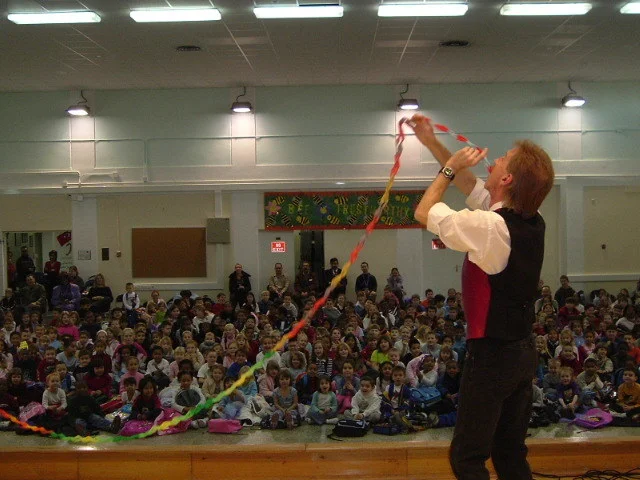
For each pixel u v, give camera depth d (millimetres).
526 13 10250
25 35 11102
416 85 15312
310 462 5887
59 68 13352
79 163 15469
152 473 5941
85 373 8781
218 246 15508
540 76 14742
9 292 14109
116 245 15594
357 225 15391
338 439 7199
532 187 1868
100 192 15438
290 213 15438
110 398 8656
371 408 7633
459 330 9836
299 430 7602
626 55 12945
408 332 9844
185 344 10180
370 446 5887
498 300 1880
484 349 1913
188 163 15477
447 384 8070
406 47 12148
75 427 7480
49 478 5984
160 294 15578
